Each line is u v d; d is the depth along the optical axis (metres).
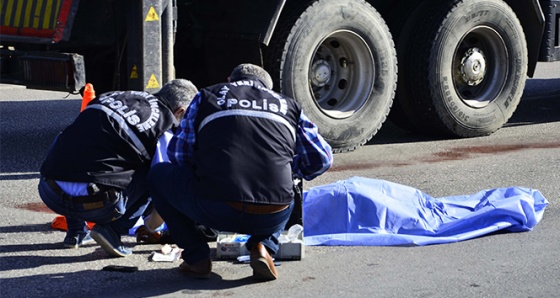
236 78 6.05
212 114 5.73
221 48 9.95
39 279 6.00
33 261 6.37
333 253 6.62
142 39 8.62
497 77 11.21
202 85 10.73
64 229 7.14
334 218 7.03
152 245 6.82
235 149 5.66
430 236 6.97
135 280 6.01
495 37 11.07
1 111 13.07
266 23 9.38
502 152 10.19
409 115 11.08
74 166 6.11
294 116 5.88
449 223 7.14
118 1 9.19
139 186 6.29
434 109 10.70
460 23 10.66
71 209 6.16
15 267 6.23
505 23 11.03
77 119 6.26
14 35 9.10
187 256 6.03
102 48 9.78
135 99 6.27
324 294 5.75
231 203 5.64
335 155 10.03
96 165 6.11
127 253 6.51
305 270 6.23
